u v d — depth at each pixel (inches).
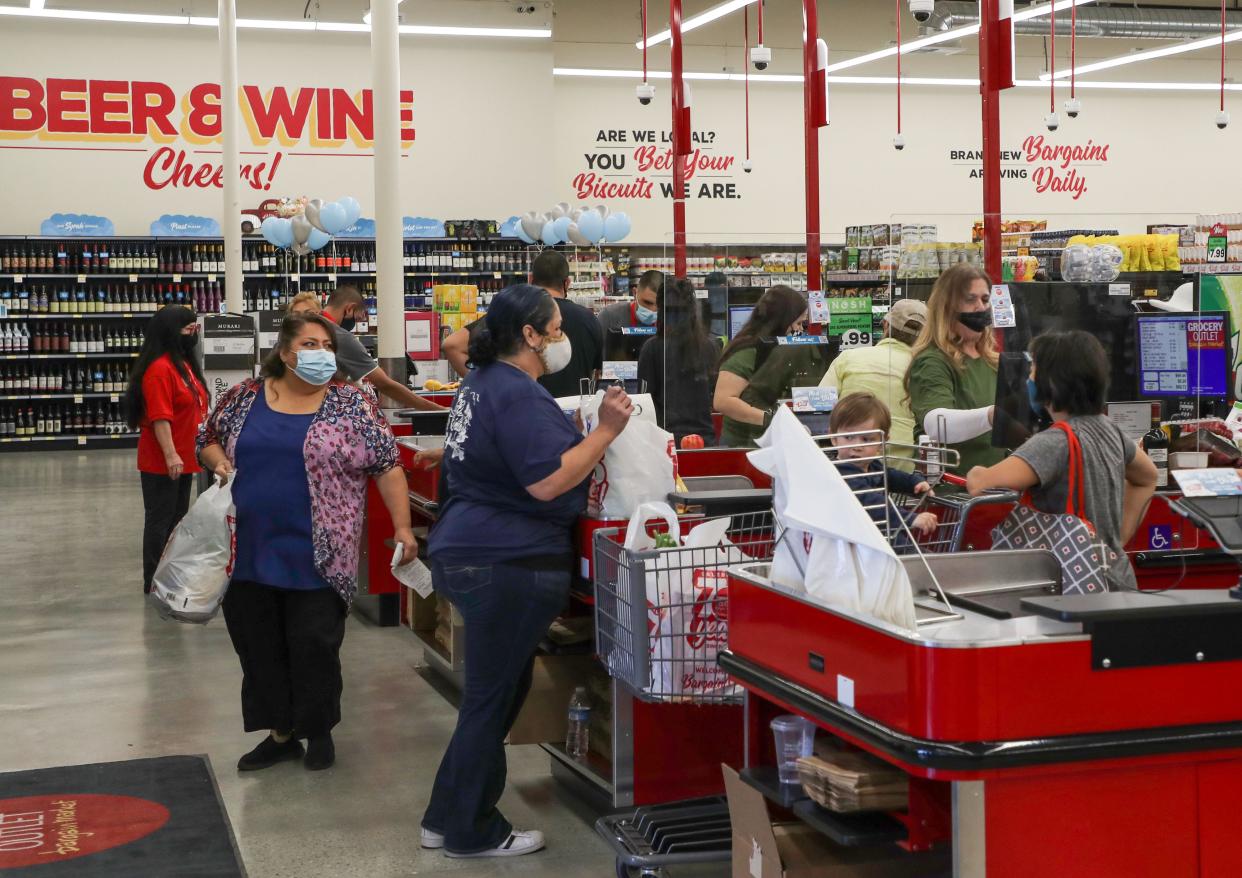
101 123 649.0
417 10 677.9
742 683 107.0
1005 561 106.2
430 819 144.0
